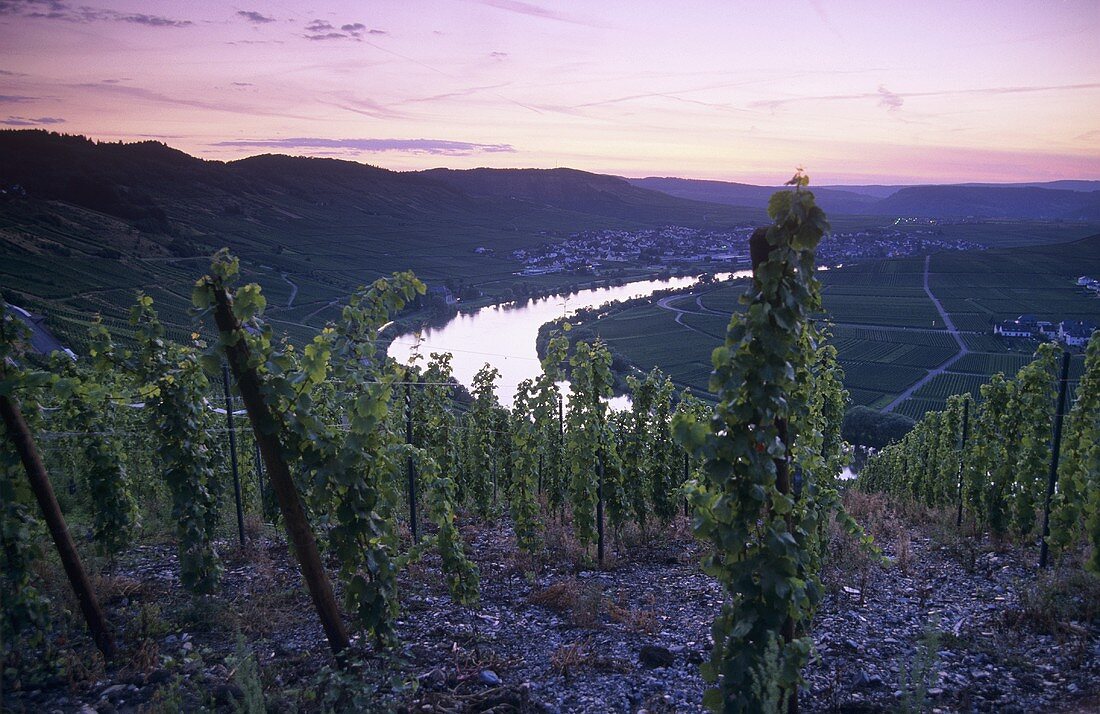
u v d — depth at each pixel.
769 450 4.83
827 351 13.13
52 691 6.34
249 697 5.14
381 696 6.10
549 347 12.01
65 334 66.00
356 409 6.31
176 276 136.88
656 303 165.12
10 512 6.77
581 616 7.98
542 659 7.02
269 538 11.71
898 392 85.12
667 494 12.73
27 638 6.97
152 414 8.54
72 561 6.70
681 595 8.95
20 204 162.75
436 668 6.69
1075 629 7.16
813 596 5.18
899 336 118.00
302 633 7.67
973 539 11.38
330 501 6.57
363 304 7.07
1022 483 10.77
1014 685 6.19
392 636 6.61
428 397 14.06
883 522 12.73
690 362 100.50
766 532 5.05
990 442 11.95
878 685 6.31
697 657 6.88
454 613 8.31
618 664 6.84
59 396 6.73
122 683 6.46
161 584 9.19
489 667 6.79
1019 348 106.12
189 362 8.67
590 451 10.55
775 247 4.74
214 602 8.27
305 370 6.03
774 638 4.82
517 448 11.95
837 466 9.76
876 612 8.14
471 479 15.35
